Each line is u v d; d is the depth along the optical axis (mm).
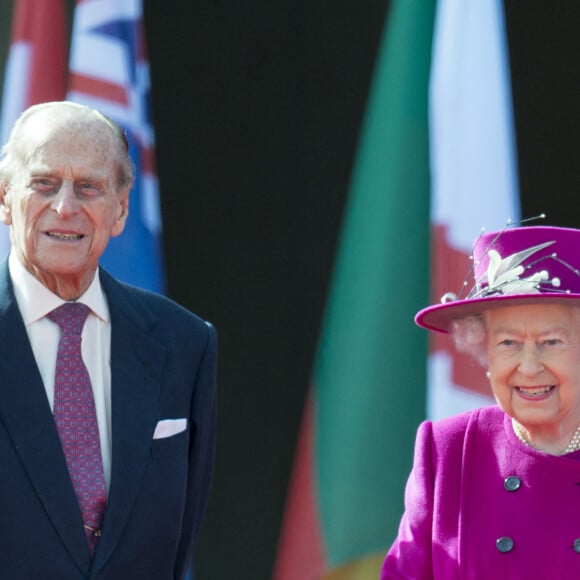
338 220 21219
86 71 18328
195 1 21438
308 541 19703
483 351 12555
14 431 12102
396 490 19484
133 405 12633
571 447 12336
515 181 18875
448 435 12930
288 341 21391
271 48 21359
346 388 19625
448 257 18875
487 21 18984
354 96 21172
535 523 12078
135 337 12953
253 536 21359
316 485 19734
